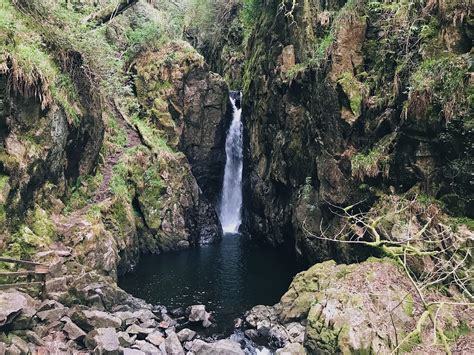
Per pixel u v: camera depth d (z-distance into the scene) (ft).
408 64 40.37
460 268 31.63
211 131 82.23
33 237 39.34
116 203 58.03
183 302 46.62
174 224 68.13
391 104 41.96
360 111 45.60
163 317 42.01
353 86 46.24
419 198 37.45
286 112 60.49
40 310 33.55
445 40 37.88
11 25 40.91
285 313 40.96
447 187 36.06
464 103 34.12
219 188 85.35
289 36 62.49
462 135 34.32
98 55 59.36
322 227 52.16
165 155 70.79
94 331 32.81
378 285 33.35
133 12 90.48
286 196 64.34
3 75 37.35
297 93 58.90
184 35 108.47
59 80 46.88
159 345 35.29
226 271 57.57
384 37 45.14
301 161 57.88
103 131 62.08
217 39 103.91
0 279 34.47
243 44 92.43
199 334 39.32
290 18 61.67
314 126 52.85
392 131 42.16
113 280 46.47
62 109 46.21
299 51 59.77
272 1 70.85
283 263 61.11
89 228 46.55
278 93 63.31
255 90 73.26
